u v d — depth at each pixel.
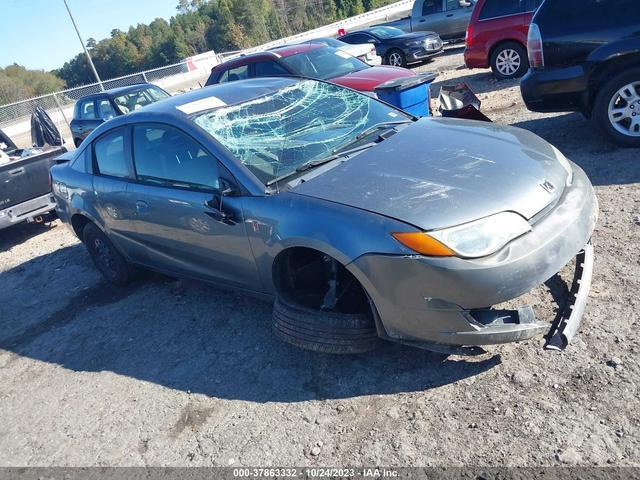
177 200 3.75
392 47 14.77
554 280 3.31
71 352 4.30
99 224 4.80
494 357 2.95
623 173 4.68
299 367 3.32
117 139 4.36
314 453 2.66
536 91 5.37
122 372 3.81
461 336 2.66
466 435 2.53
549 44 5.16
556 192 2.93
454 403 2.73
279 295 3.33
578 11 5.00
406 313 2.73
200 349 3.81
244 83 4.48
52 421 3.49
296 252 3.32
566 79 5.15
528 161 3.08
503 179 2.88
